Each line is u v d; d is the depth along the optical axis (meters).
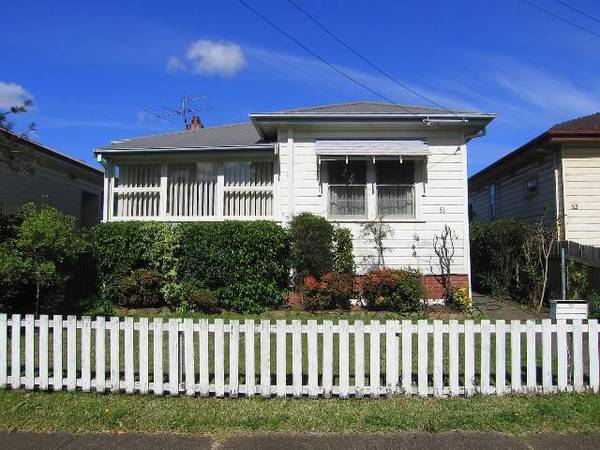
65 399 5.96
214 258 12.12
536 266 13.01
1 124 11.45
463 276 13.05
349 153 13.01
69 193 18.39
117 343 6.20
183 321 6.17
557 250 13.01
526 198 16.44
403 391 6.04
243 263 12.09
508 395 6.06
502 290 13.86
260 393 6.07
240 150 13.47
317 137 13.45
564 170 13.83
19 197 15.42
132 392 6.14
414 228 13.20
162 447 4.85
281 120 13.12
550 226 13.87
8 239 10.88
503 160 16.95
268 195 13.81
